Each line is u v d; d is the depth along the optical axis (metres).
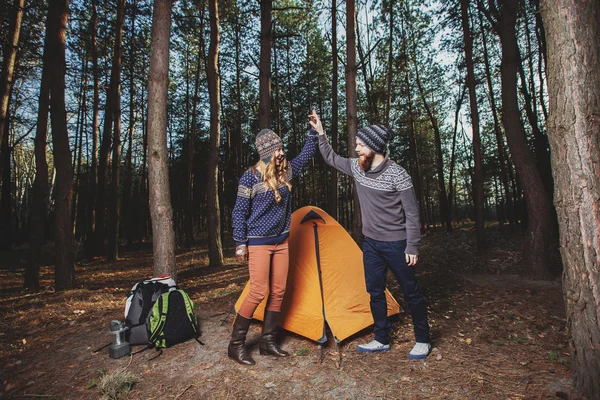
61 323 4.26
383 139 2.88
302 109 22.00
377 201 2.91
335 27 12.68
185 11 12.48
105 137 13.53
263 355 3.10
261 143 2.93
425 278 6.43
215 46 9.42
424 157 22.81
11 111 14.09
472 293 5.23
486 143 21.66
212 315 4.25
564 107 2.24
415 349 3.01
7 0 7.34
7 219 15.16
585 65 2.19
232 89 18.81
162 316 3.32
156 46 4.71
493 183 28.64
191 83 18.08
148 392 2.61
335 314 3.42
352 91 7.35
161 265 4.71
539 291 5.34
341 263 3.76
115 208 12.70
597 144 2.16
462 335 3.51
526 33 12.70
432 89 17.62
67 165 6.75
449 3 11.22
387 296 3.84
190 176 15.77
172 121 21.17
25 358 3.29
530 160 6.33
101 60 14.55
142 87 17.36
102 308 4.86
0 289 7.29
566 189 2.25
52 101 6.67
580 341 2.22
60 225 6.65
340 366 2.88
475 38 13.51
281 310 3.61
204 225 29.55
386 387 2.56
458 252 9.09
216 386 2.64
